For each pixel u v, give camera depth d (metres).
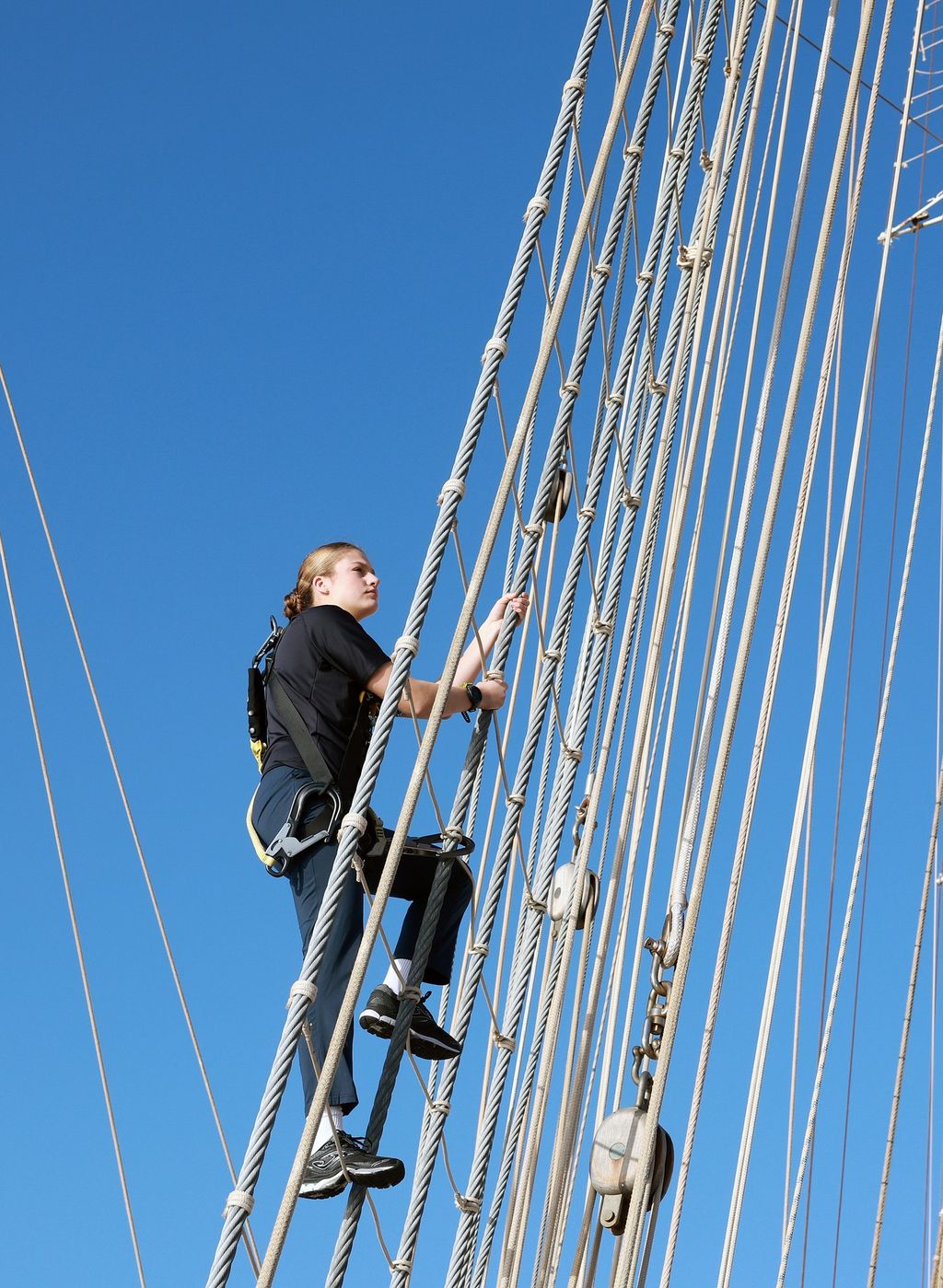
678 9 7.02
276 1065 4.41
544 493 6.04
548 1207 6.46
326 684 5.50
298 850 5.29
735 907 7.15
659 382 7.21
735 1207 6.92
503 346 5.35
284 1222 4.23
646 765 6.84
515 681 6.99
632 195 6.62
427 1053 5.51
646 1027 6.74
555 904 6.71
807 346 6.75
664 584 6.94
